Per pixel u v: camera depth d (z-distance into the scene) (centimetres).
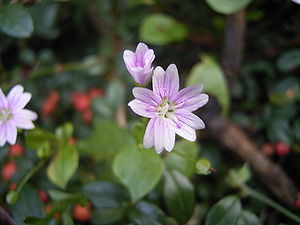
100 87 13
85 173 11
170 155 9
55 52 13
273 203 9
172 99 7
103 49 13
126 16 12
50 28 12
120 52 12
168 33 11
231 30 10
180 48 13
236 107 12
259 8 11
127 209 8
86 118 12
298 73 11
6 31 8
